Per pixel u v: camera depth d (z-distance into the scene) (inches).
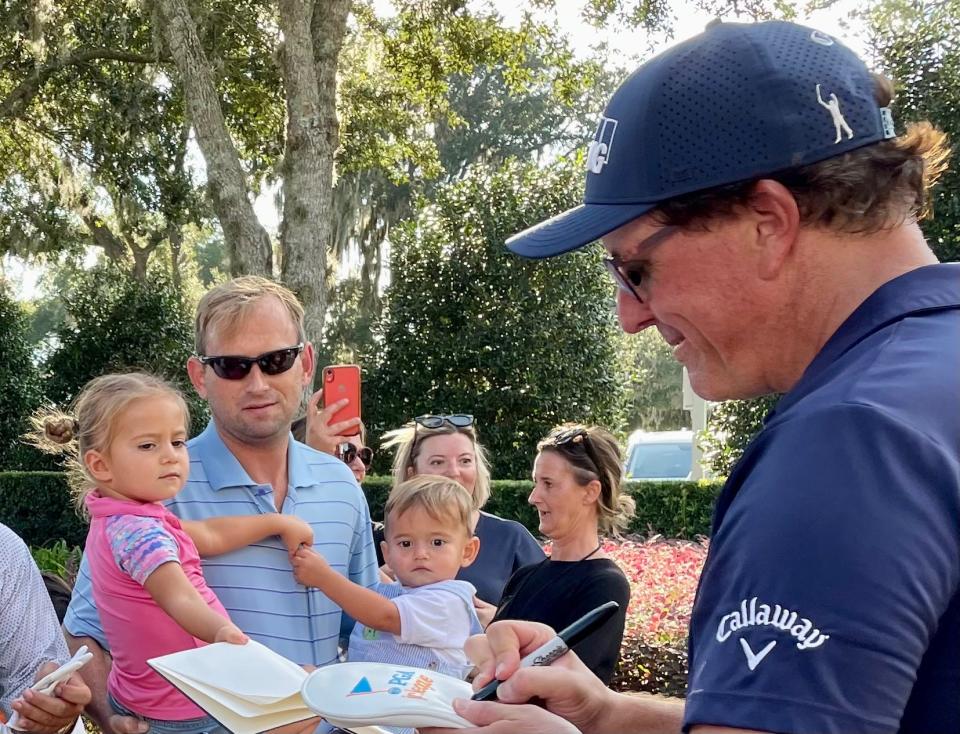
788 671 37.1
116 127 741.9
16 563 107.1
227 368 117.0
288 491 124.6
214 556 115.1
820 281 49.8
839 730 35.8
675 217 50.6
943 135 56.5
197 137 515.5
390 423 642.8
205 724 106.2
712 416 538.3
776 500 40.3
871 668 36.3
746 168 48.8
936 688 39.4
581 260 625.0
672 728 60.1
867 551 37.6
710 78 50.2
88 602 115.9
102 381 113.0
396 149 778.2
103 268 777.6
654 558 363.9
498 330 620.1
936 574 38.0
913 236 50.9
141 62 692.7
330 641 122.0
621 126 53.1
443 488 135.7
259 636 114.9
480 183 650.8
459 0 642.8
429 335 635.5
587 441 139.3
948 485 39.4
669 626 270.8
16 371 711.1
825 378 46.1
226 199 511.2
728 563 41.6
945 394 42.3
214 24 644.1
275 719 85.0
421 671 65.7
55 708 96.7
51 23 649.0
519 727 54.3
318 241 511.5
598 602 125.0
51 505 616.7
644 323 57.2
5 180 820.0
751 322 51.1
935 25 459.8
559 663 62.1
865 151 49.3
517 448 619.8
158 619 105.7
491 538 170.6
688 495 535.5
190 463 121.6
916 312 46.8
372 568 133.3
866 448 39.9
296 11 510.3
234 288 121.2
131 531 105.6
